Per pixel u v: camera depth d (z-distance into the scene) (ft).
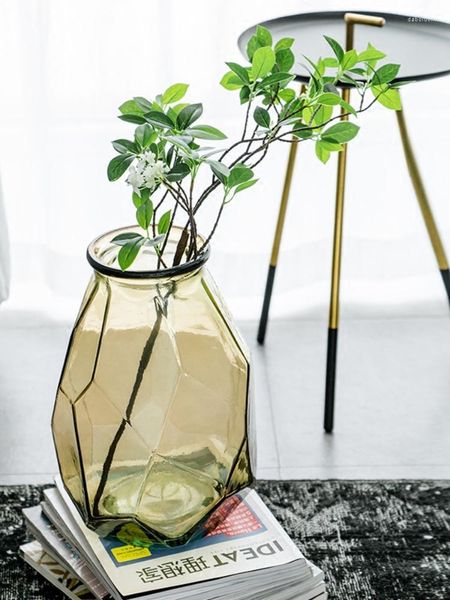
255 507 3.97
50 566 4.00
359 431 5.95
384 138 7.16
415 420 6.05
